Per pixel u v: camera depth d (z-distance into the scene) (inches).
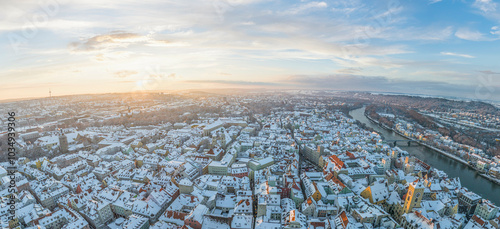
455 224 7440.9
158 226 7012.8
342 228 7175.2
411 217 7524.6
